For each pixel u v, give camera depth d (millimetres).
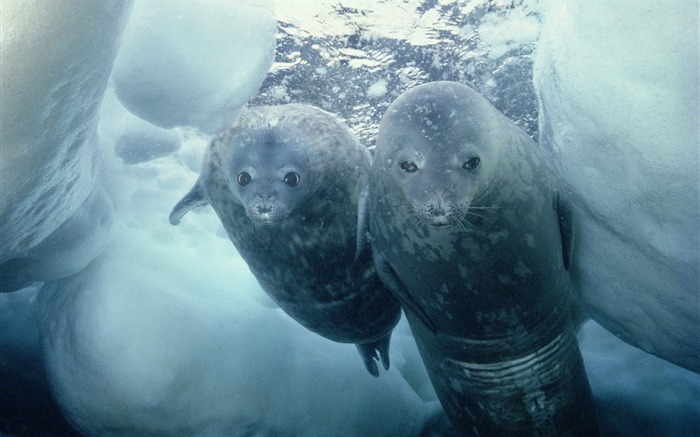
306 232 1877
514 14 2131
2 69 1373
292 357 2285
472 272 1673
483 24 2162
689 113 1467
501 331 1743
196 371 2080
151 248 2369
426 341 1900
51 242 2051
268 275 1981
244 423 2148
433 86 1615
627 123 1546
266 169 1715
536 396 1828
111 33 1509
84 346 2039
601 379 2355
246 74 1969
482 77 2299
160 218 2463
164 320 2100
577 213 1855
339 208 1891
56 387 2139
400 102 1618
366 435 2295
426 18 2160
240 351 2191
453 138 1547
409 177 1565
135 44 1895
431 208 1521
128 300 2105
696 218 1562
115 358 2018
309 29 2193
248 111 2000
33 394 2307
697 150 1479
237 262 2500
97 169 2115
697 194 1523
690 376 2307
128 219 2428
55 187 1770
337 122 2012
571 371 1850
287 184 1726
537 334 1767
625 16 1522
